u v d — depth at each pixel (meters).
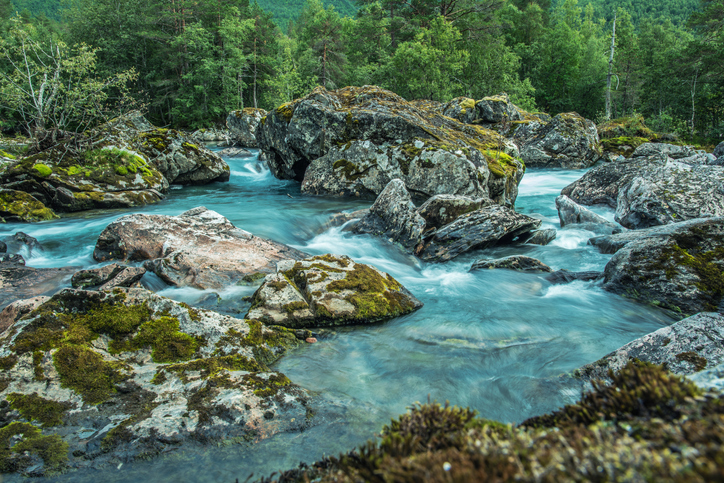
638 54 44.69
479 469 1.21
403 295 5.71
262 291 5.25
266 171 19.58
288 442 2.76
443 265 7.88
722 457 1.03
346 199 13.18
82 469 2.51
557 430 1.42
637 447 1.16
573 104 44.34
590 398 1.67
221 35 41.47
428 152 11.95
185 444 2.70
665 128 34.22
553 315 5.38
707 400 1.36
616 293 5.99
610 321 5.16
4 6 57.94
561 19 59.53
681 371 3.18
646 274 5.74
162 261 6.50
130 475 2.48
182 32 42.34
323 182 13.59
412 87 29.23
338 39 40.75
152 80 43.16
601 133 27.41
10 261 7.09
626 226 9.73
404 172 12.31
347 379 3.76
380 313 5.21
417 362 4.12
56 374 3.21
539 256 8.09
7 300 5.52
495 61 34.28
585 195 12.52
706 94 38.34
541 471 1.14
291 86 38.47
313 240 9.18
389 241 8.65
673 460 1.08
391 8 43.09
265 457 2.62
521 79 46.69
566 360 4.13
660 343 3.48
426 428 1.69
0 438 2.65
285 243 8.88
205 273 6.37
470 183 11.46
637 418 1.43
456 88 31.39
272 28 50.19
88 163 12.69
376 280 5.72
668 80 39.19
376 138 13.05
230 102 42.28
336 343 4.60
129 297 4.08
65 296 3.91
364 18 42.09
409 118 13.13
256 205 12.35
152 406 2.98
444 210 9.17
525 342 4.58
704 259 5.63
